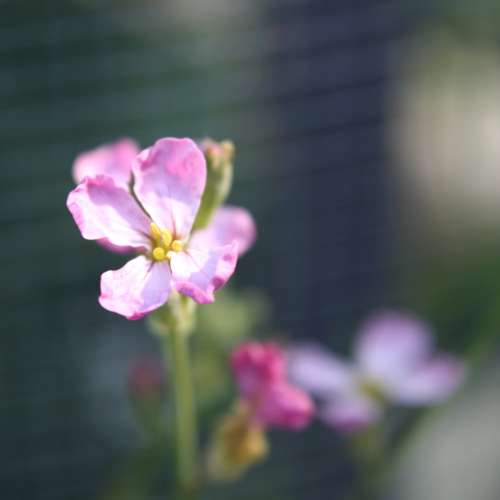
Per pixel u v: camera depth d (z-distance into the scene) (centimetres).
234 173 41
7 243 39
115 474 40
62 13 38
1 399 40
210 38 40
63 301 40
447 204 43
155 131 40
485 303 38
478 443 45
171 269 25
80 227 25
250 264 41
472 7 41
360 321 42
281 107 41
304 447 41
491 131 45
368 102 41
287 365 34
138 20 39
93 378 41
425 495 44
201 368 33
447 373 34
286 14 40
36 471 41
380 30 40
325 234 42
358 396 34
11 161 39
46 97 39
